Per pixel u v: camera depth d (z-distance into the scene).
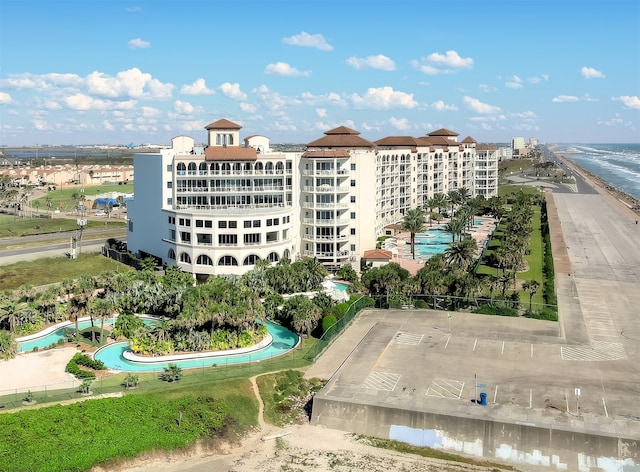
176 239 131.38
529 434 63.84
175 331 88.88
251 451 65.56
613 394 73.31
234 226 125.88
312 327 96.00
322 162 140.62
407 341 93.19
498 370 81.12
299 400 76.56
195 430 67.12
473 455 65.25
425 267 119.31
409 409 68.19
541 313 104.69
